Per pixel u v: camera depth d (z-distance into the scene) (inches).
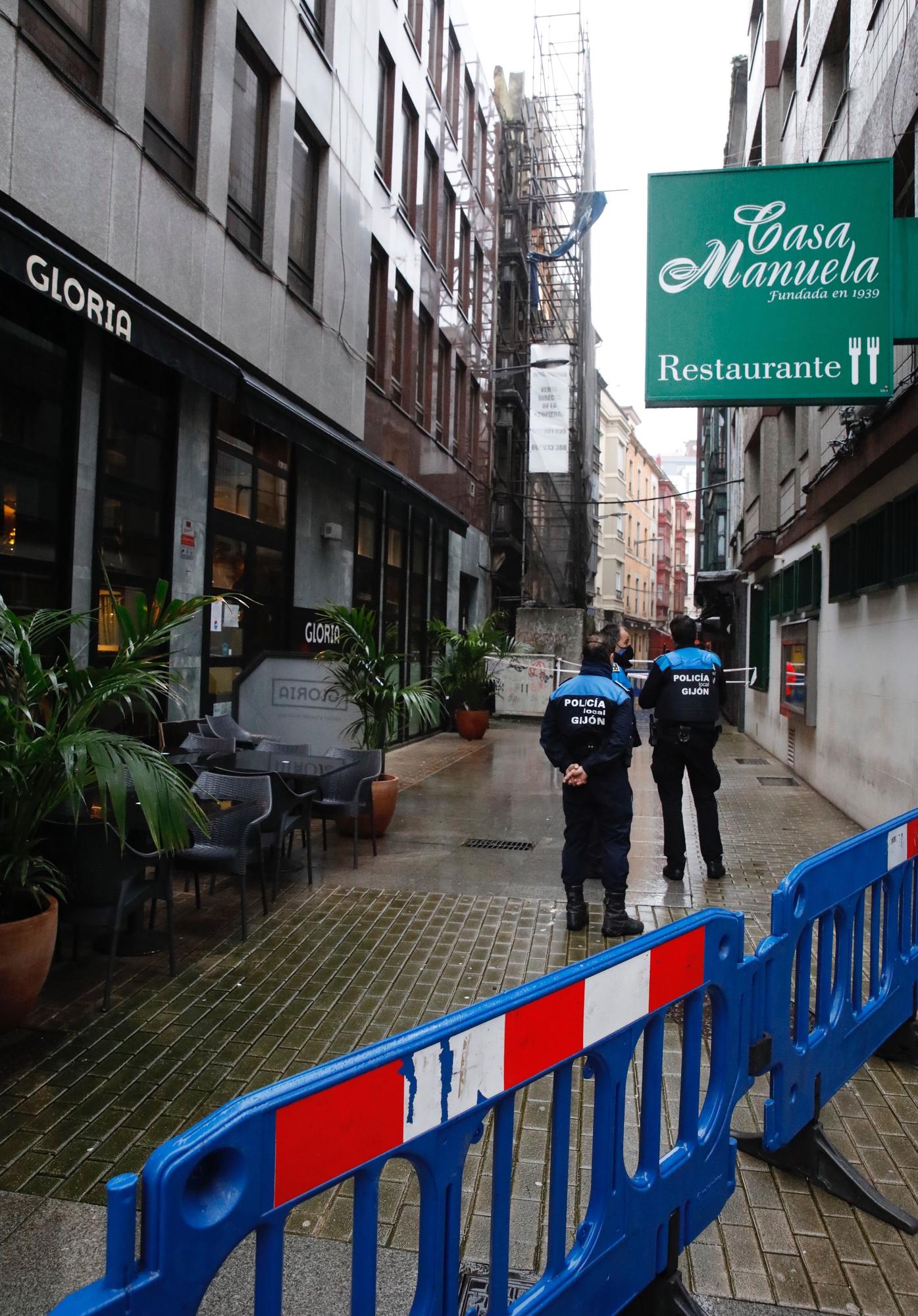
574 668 799.1
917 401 233.3
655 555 2925.7
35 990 150.5
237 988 175.3
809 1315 93.5
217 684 356.2
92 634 267.6
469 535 805.2
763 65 617.9
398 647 600.7
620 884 208.7
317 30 423.8
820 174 243.9
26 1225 105.0
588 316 1069.1
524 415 1037.2
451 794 409.4
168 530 313.0
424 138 635.5
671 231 249.3
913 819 153.9
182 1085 137.3
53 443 257.3
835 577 376.2
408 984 178.7
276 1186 52.7
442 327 702.5
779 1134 111.7
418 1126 62.1
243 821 212.2
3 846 153.2
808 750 451.8
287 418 353.4
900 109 271.7
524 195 1039.6
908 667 273.7
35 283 203.6
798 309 243.1
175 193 299.6
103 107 258.5
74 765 143.8
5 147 219.3
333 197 447.8
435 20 667.4
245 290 354.3
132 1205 45.9
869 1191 111.6
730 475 1051.9
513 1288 94.3
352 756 292.4
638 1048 152.5
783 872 271.6
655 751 263.0
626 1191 83.7
